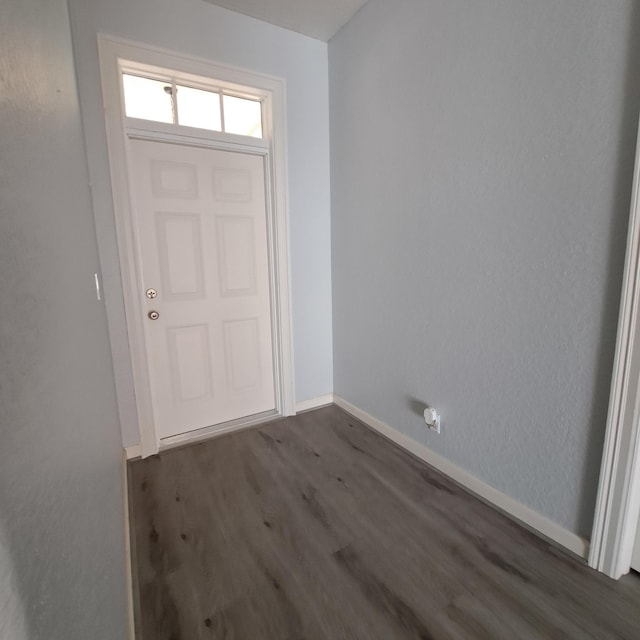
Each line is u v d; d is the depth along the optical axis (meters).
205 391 2.47
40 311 0.40
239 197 2.42
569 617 1.17
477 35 1.54
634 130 1.12
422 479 1.91
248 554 1.45
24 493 0.28
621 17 1.13
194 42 2.05
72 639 0.41
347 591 1.28
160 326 2.27
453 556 1.42
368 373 2.48
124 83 2.02
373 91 2.14
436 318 1.90
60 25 1.03
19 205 0.36
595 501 1.32
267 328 2.65
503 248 1.54
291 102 2.42
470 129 1.62
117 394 2.05
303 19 2.24
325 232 2.69
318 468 2.02
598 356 1.27
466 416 1.79
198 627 1.16
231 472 1.99
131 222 2.03
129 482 1.91
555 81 1.30
